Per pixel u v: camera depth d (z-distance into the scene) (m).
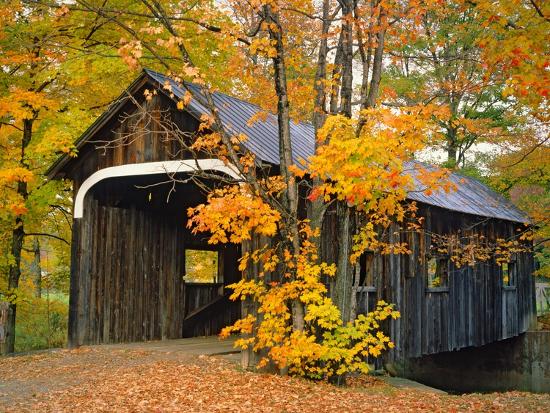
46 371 11.34
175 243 16.67
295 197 10.91
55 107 14.27
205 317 17.53
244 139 10.38
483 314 19.20
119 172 13.85
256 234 11.99
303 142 14.22
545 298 27.97
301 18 13.91
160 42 9.68
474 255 17.59
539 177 21.05
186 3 12.25
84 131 14.37
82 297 14.27
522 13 8.43
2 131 15.93
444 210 17.17
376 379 13.15
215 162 12.22
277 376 10.90
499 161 21.34
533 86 8.38
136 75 15.30
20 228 16.52
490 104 24.25
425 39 18.34
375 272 14.11
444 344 16.91
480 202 19.52
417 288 15.82
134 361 12.05
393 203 10.13
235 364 11.83
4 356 14.27
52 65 14.40
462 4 9.49
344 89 10.80
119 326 14.99
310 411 8.40
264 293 11.66
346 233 11.22
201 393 9.17
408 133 9.32
